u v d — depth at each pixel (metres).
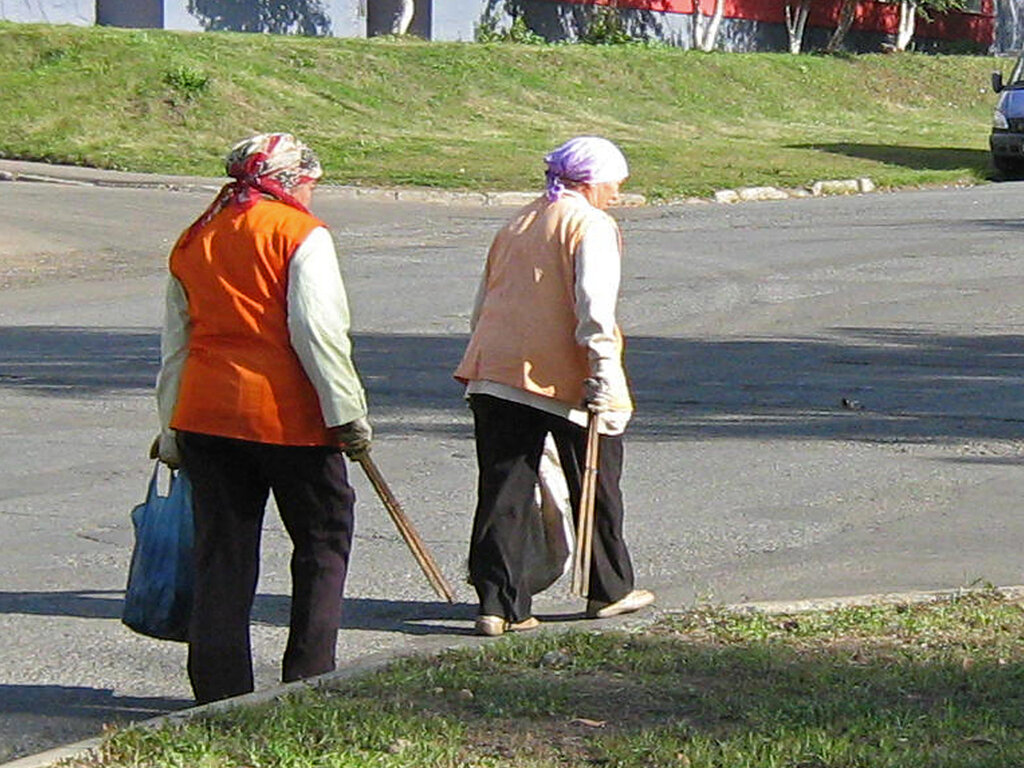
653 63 112.25
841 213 68.06
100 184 74.00
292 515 17.36
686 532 25.19
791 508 26.61
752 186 77.75
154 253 58.06
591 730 15.97
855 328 43.25
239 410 16.67
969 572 22.88
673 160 85.38
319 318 16.44
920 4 145.75
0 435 31.95
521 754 15.34
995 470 29.09
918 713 16.22
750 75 117.12
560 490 20.91
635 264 54.12
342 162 79.31
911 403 34.50
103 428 32.66
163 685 18.84
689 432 31.98
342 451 17.27
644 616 20.64
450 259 56.00
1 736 17.19
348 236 61.69
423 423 32.78
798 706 16.42
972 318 44.66
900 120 117.81
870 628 19.38
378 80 97.38
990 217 65.81
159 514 17.66
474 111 97.31
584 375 19.88
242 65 93.25
